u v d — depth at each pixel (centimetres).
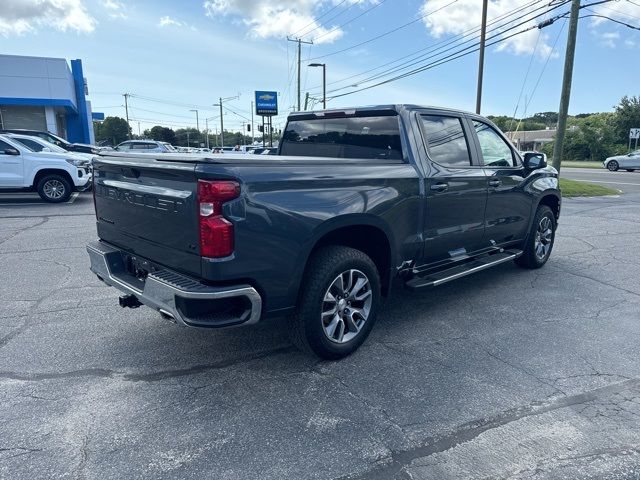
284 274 324
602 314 486
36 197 1408
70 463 257
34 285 558
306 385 341
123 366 366
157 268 344
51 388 333
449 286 576
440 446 275
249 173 303
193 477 248
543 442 279
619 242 847
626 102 5406
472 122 508
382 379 351
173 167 306
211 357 383
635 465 259
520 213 576
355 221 361
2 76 2538
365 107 450
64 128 3178
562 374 360
